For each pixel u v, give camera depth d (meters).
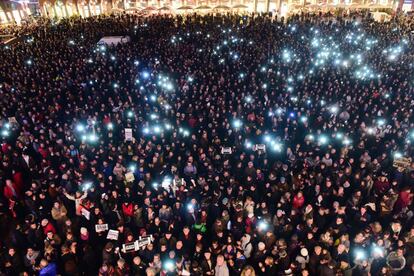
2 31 32.09
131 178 10.21
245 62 20.69
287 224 8.64
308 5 43.06
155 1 46.78
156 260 7.39
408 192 9.55
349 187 10.23
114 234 8.12
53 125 13.56
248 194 9.96
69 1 47.09
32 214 9.37
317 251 7.46
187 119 14.20
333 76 17.86
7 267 7.51
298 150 11.66
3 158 11.10
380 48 23.34
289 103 15.13
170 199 9.91
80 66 19.94
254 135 13.05
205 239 8.93
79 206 9.00
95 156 11.36
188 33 27.23
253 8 47.53
